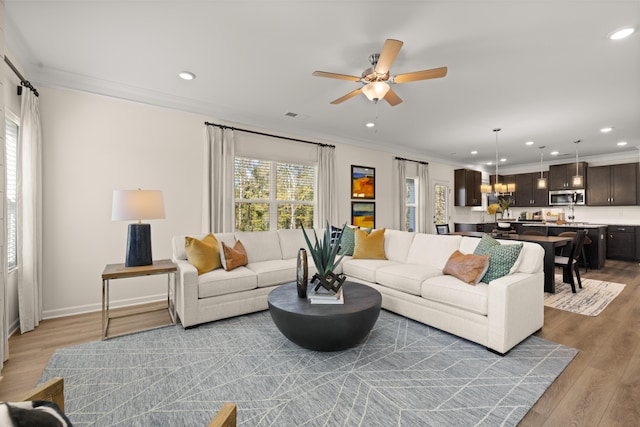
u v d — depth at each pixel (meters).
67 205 3.11
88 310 3.21
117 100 3.36
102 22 2.20
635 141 5.73
